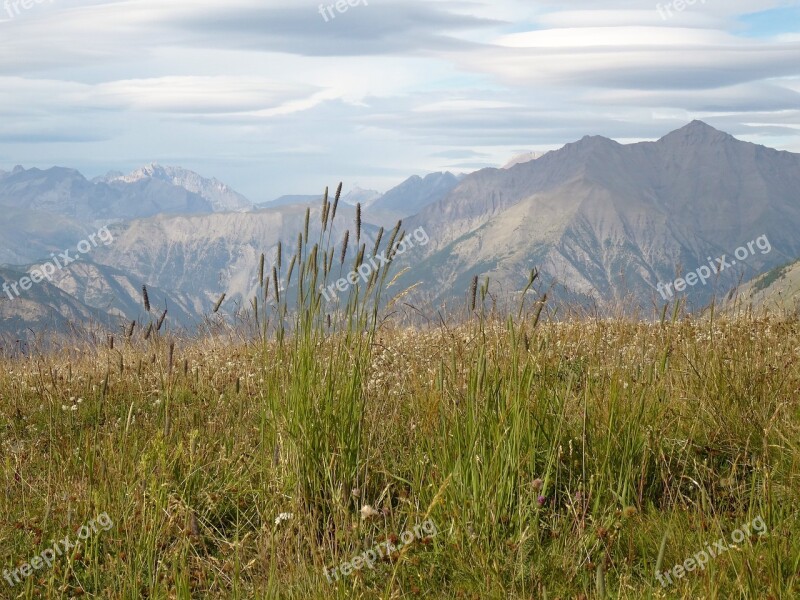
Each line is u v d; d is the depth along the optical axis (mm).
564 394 3557
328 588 2848
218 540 3211
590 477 3258
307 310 3408
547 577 2932
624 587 2807
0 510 3402
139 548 3076
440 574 3004
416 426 3559
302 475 3316
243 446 3719
